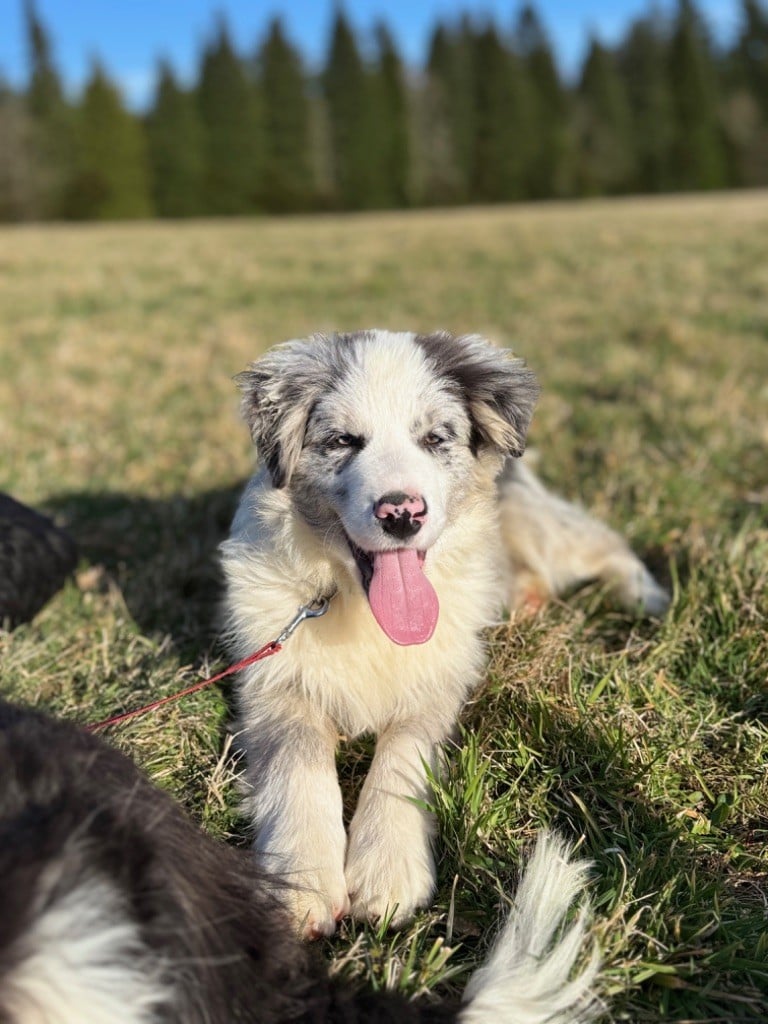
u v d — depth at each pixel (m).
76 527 1.00
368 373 0.62
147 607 0.81
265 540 0.63
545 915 0.42
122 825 0.36
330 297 2.70
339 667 0.60
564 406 1.38
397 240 4.29
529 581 0.81
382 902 0.46
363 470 0.57
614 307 2.26
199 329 2.21
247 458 1.19
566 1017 0.39
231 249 4.13
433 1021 0.37
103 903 0.33
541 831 0.48
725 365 1.54
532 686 0.63
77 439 1.30
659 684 0.65
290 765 0.54
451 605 0.62
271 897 0.43
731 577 0.75
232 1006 0.36
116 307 2.56
